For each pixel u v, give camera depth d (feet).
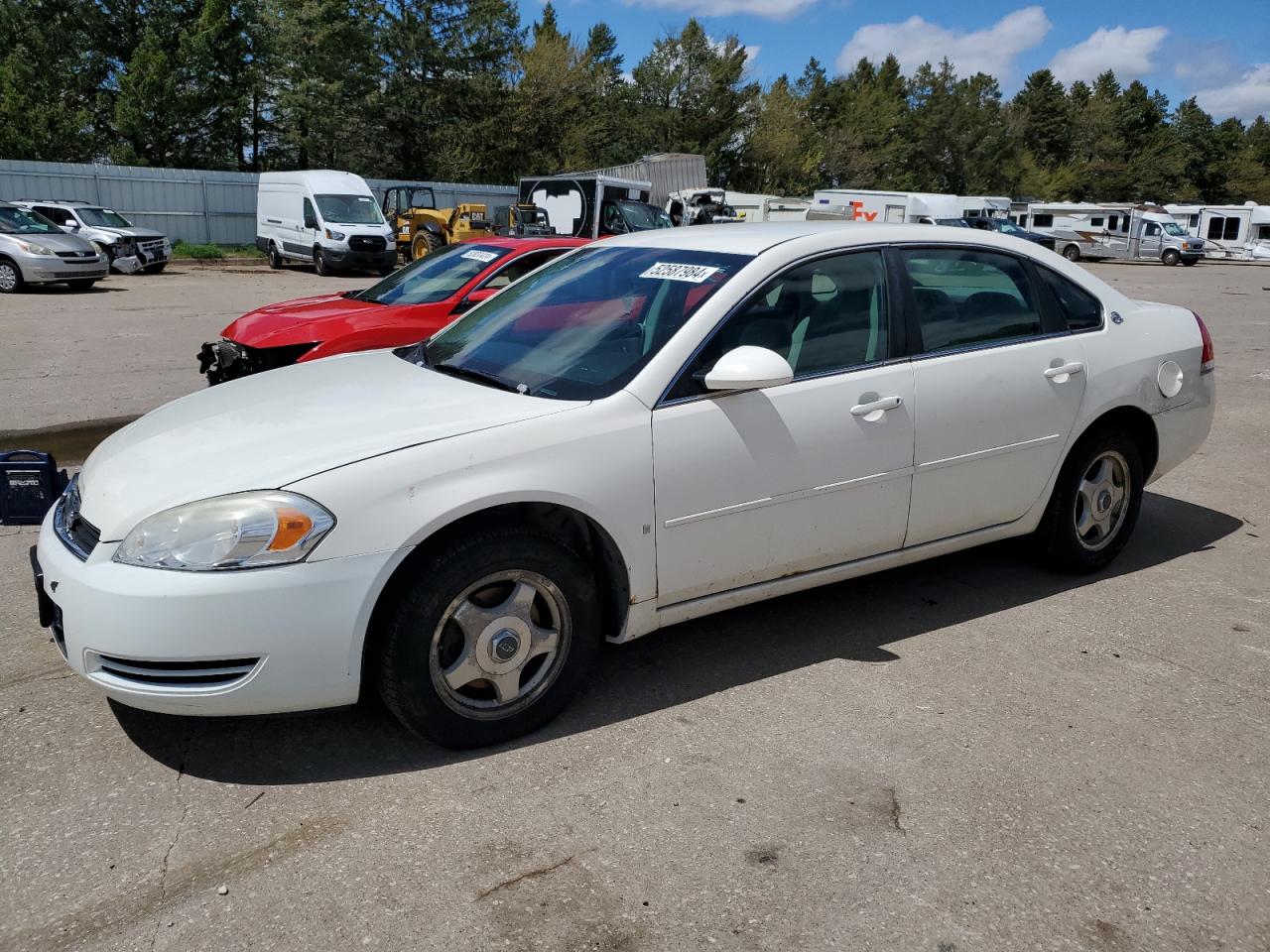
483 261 24.30
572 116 155.63
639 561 10.32
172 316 48.21
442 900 7.66
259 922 7.39
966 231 13.16
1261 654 12.26
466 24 140.05
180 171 100.83
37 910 7.48
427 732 9.46
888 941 7.30
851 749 9.93
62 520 9.93
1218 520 17.89
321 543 8.68
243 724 10.23
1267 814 8.96
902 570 14.97
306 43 128.26
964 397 12.35
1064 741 10.15
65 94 120.26
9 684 10.95
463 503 9.13
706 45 179.42
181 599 8.42
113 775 9.27
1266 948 7.34
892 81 282.56
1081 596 14.05
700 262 11.81
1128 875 8.11
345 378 11.96
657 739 10.09
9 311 49.29
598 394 10.34
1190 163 323.16
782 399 11.02
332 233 78.02
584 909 7.58
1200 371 15.08
